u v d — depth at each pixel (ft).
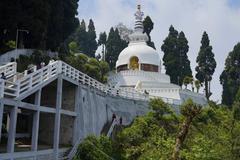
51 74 103.30
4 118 117.29
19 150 90.22
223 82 311.47
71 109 119.14
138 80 247.91
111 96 151.84
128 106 161.17
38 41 177.47
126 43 378.32
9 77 99.81
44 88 120.16
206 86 306.14
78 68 182.70
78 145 106.93
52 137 115.75
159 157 72.95
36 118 94.79
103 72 228.22
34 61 161.17
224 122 103.35
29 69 105.29
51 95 119.14
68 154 108.47
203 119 109.81
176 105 185.47
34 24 163.22
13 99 83.71
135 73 250.98
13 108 84.17
